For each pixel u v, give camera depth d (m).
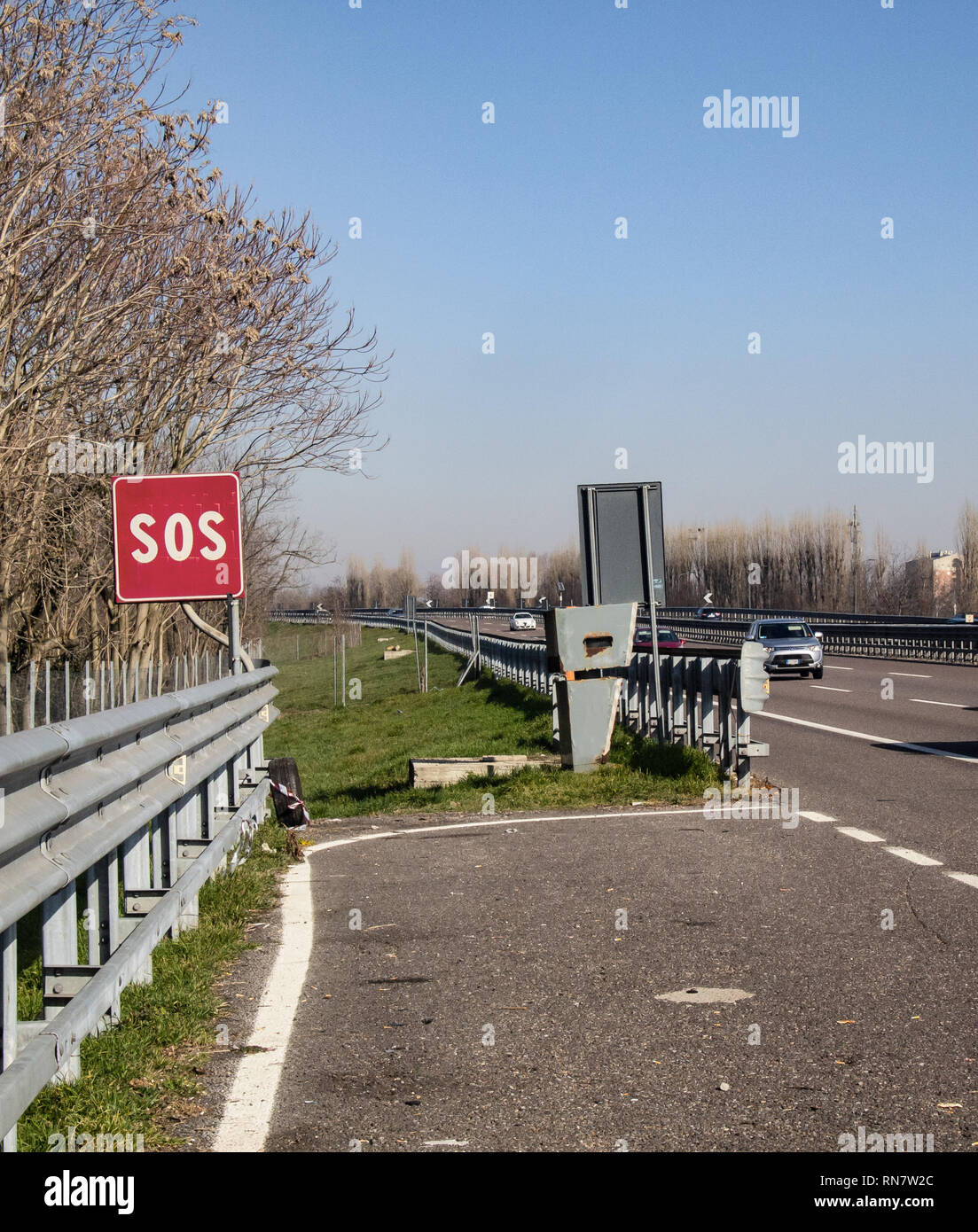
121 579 9.21
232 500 9.33
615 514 13.95
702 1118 3.92
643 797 12.53
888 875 7.79
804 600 117.00
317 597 106.31
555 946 6.25
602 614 13.98
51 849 4.04
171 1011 5.07
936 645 39.84
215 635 14.42
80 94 12.28
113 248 13.23
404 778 17.94
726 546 129.12
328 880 8.50
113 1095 4.07
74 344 13.61
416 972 5.83
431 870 8.70
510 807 12.59
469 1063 4.50
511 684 33.53
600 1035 4.77
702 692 14.25
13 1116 3.21
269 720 11.57
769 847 9.01
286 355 16.88
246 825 9.05
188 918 6.55
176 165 13.27
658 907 7.07
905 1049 4.51
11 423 12.94
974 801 11.10
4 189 12.07
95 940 5.16
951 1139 3.71
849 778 13.28
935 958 5.77
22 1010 5.18
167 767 6.25
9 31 11.89
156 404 16.83
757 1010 5.03
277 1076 4.41
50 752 3.70
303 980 5.75
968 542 92.25
